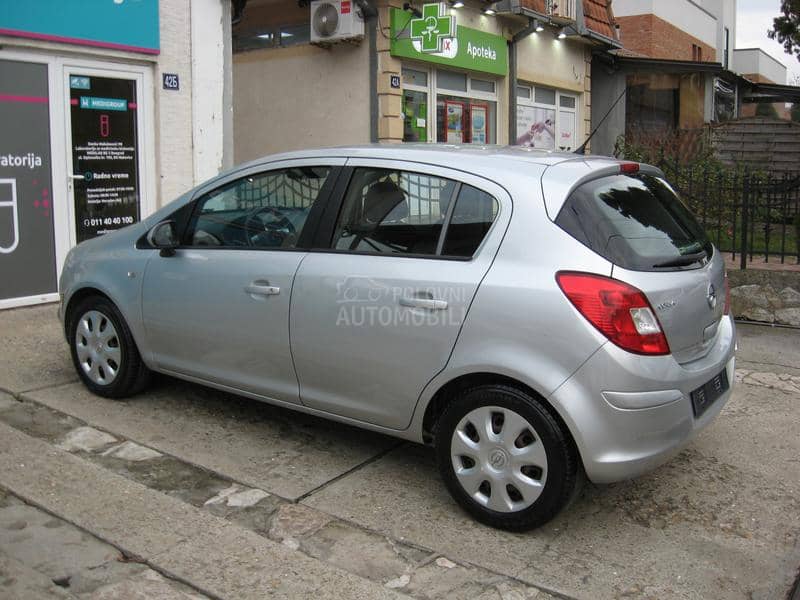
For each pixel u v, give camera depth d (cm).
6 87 701
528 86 1543
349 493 399
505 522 359
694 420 362
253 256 434
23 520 359
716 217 920
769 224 879
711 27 2938
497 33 1387
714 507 399
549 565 339
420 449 458
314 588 312
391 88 1140
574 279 338
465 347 359
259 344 430
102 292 504
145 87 814
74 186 761
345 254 403
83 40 741
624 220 367
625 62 1800
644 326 336
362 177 411
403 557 342
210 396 531
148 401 517
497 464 358
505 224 361
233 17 991
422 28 1110
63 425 473
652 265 354
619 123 1845
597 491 413
